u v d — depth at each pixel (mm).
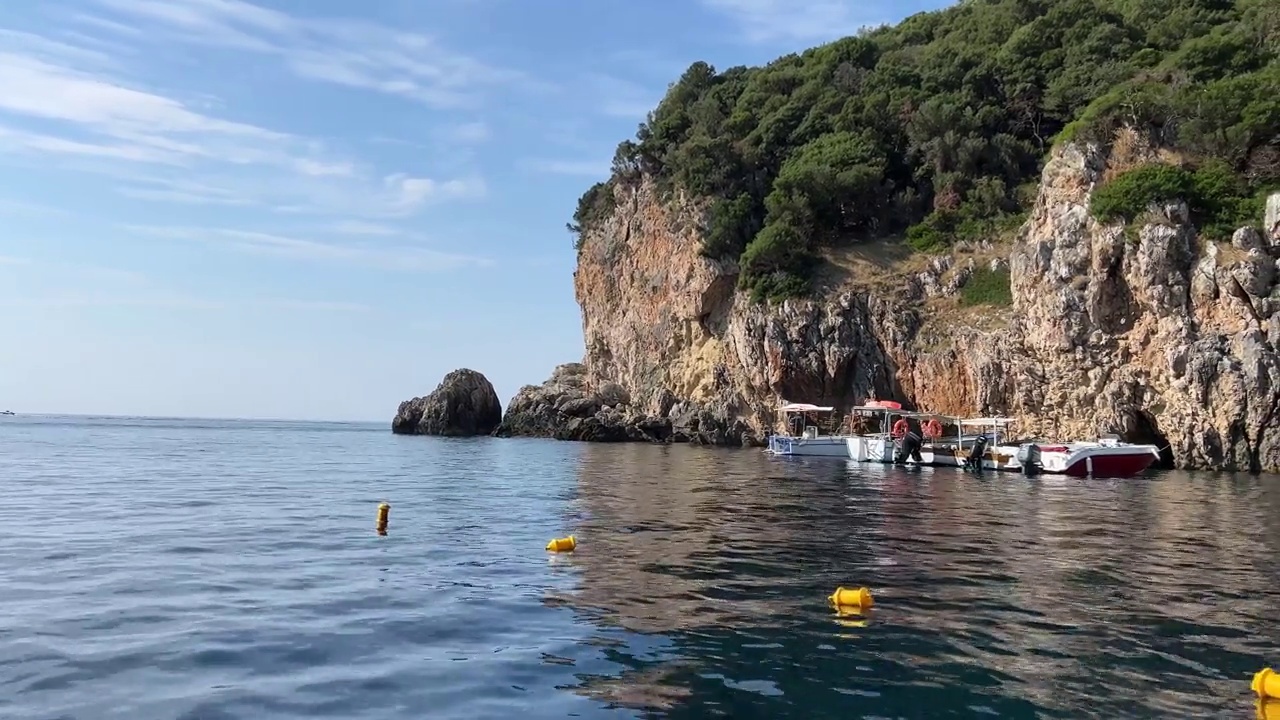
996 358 51344
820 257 64625
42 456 44062
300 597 11164
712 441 64062
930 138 69312
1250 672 8492
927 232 64438
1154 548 16359
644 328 76938
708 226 71375
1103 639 9625
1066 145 51688
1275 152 47250
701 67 91062
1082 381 47312
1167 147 49844
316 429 152625
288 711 7105
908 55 81000
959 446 42406
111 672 7996
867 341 58844
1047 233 50688
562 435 69750
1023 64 69375
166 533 16516
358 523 18312
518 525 18328
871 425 57125
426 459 44500
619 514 20500
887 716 7246
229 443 67438
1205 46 54688
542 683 7934
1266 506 24484
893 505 23531
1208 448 41656
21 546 14742
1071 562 14578
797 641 9406
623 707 7352
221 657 8539
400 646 9031
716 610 10766
